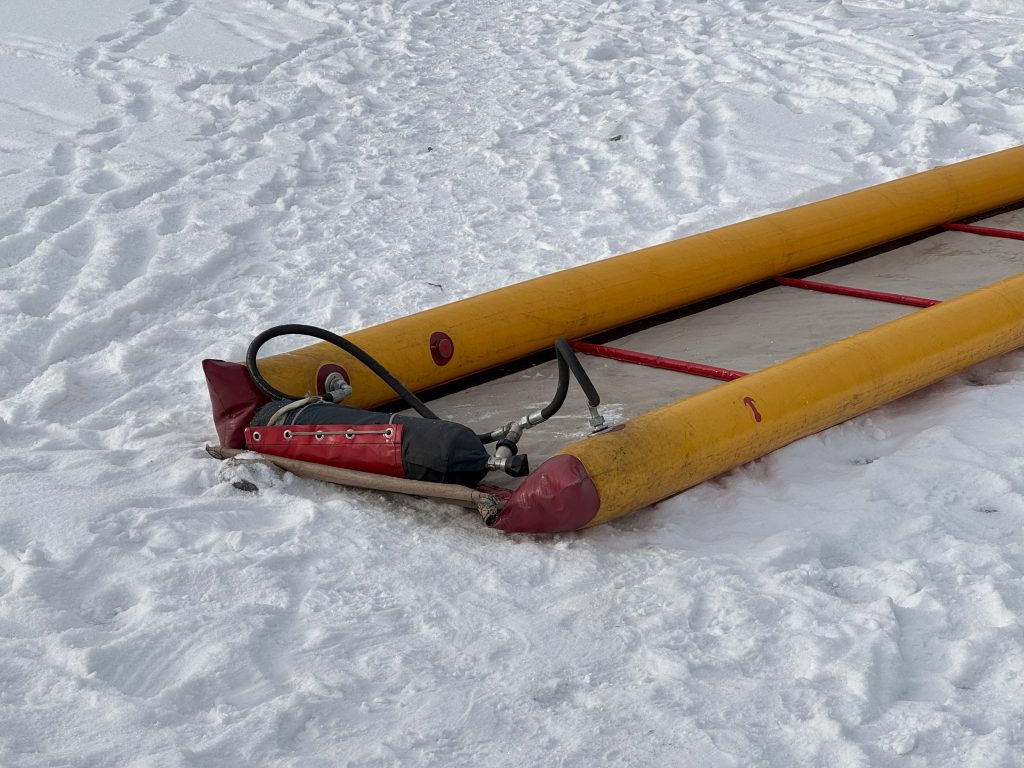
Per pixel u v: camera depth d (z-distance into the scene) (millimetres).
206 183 6668
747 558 2898
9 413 3984
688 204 6336
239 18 10953
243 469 3373
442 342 3988
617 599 2732
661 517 3170
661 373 4109
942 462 3367
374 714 2332
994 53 9266
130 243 5727
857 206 5246
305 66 9359
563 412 3807
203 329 4812
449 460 3125
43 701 2354
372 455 3227
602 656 2520
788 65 9094
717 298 4938
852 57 9320
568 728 2279
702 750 2197
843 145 7305
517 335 4207
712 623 2629
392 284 5289
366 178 6910
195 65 9281
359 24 10898
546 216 6199
